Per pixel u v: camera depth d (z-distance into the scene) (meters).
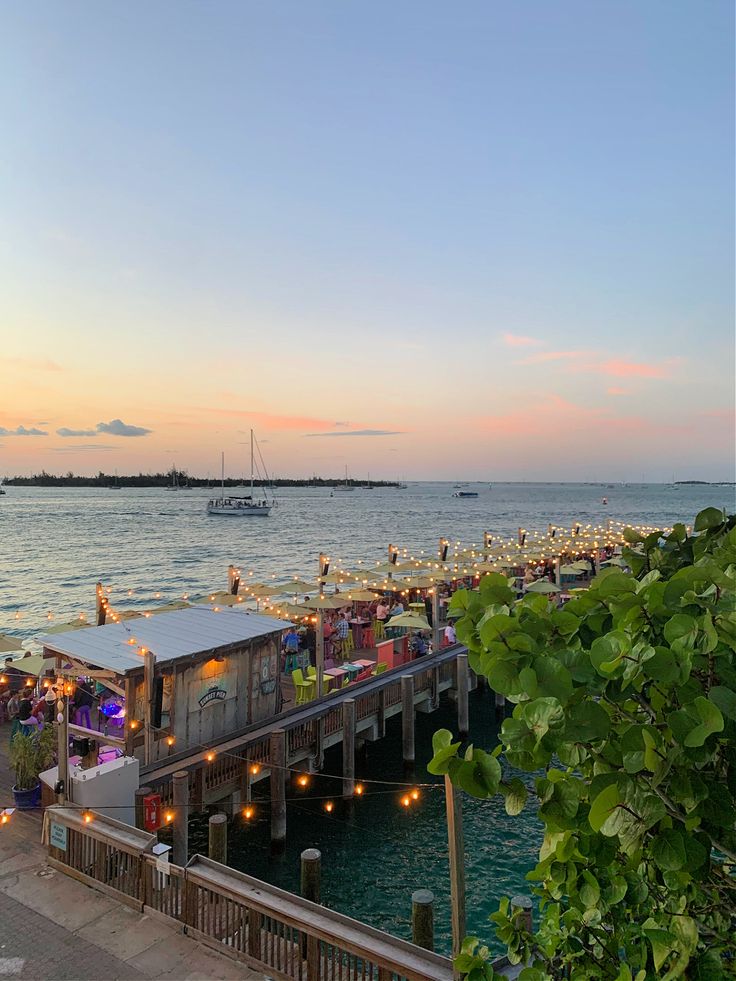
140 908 9.76
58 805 11.58
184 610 19.59
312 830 17.09
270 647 18.22
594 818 2.34
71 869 10.74
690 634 2.48
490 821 17.62
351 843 16.50
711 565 3.16
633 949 3.26
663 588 2.84
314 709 18.98
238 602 28.56
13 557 75.06
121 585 56.53
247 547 88.12
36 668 17.91
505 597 3.19
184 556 77.50
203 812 16.62
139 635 16.75
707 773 2.56
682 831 2.40
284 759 16.11
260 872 15.20
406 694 20.69
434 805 18.52
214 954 8.81
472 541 95.81
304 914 8.47
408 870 15.28
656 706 2.61
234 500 178.38
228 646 16.48
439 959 7.67
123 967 8.52
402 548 85.12
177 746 15.41
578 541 47.94
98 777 12.36
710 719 2.19
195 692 15.89
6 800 13.64
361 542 95.62
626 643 2.53
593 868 3.29
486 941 12.70
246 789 16.22
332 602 25.59
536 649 2.75
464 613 3.20
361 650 26.89
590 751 2.60
